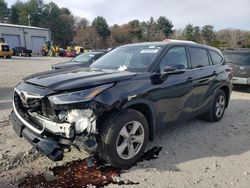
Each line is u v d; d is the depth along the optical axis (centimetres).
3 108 701
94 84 356
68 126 333
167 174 372
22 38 5347
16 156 407
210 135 527
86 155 417
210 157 430
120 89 371
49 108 346
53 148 335
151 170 381
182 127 570
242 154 446
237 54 1084
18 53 4134
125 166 382
